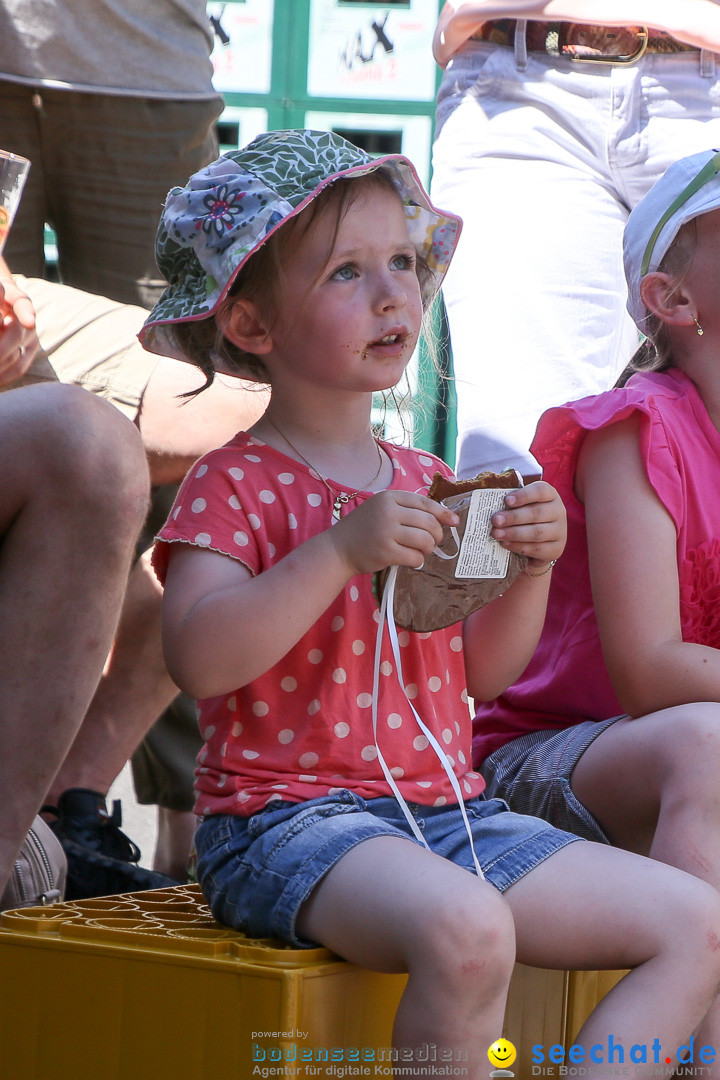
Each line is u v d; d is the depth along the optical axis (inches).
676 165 161.3
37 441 116.8
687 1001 114.1
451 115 218.2
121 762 182.5
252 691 127.2
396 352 134.5
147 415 187.6
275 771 125.4
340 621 128.7
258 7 378.9
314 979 109.5
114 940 118.1
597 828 141.7
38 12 210.2
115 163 220.7
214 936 120.6
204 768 130.0
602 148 205.9
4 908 143.9
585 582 155.8
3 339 138.6
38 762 119.3
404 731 129.5
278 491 133.1
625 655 141.5
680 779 128.0
